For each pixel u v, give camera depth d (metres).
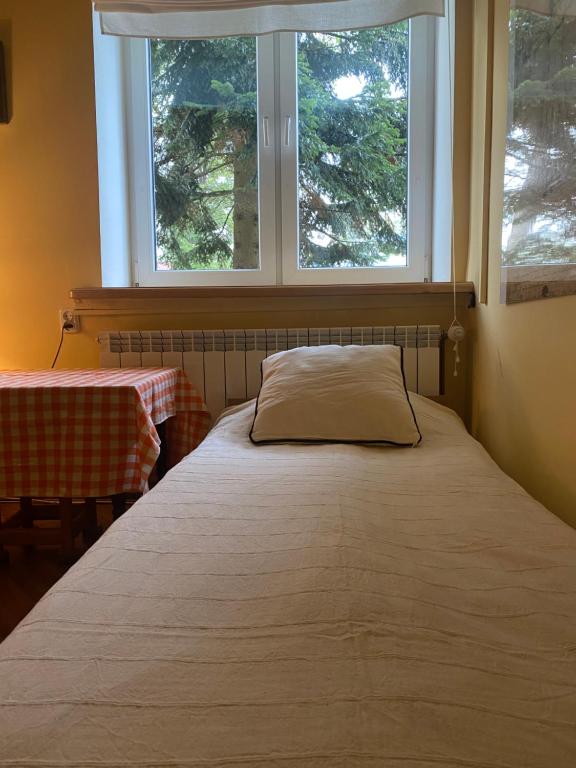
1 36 2.26
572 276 1.15
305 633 0.66
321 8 2.20
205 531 0.97
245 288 2.26
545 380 1.38
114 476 1.62
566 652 0.63
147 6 2.18
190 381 2.24
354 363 1.83
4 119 2.28
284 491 1.19
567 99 1.16
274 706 0.54
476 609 0.72
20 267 2.33
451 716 0.53
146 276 2.53
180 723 0.52
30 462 1.62
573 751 0.49
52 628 0.68
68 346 2.34
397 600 0.73
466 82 2.12
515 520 1.03
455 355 2.29
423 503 1.13
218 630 0.67
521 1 1.50
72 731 0.51
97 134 2.27
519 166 1.52
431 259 2.50
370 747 0.49
